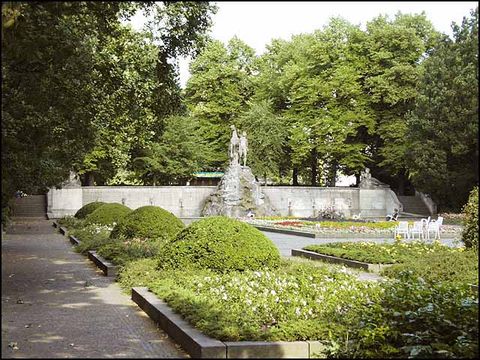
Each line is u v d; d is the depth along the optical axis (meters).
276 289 10.99
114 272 15.64
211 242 13.72
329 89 50.84
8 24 10.31
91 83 19.16
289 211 52.78
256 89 58.75
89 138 21.09
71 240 26.00
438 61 45.25
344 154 52.66
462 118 43.00
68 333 9.15
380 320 7.95
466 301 8.28
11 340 8.59
